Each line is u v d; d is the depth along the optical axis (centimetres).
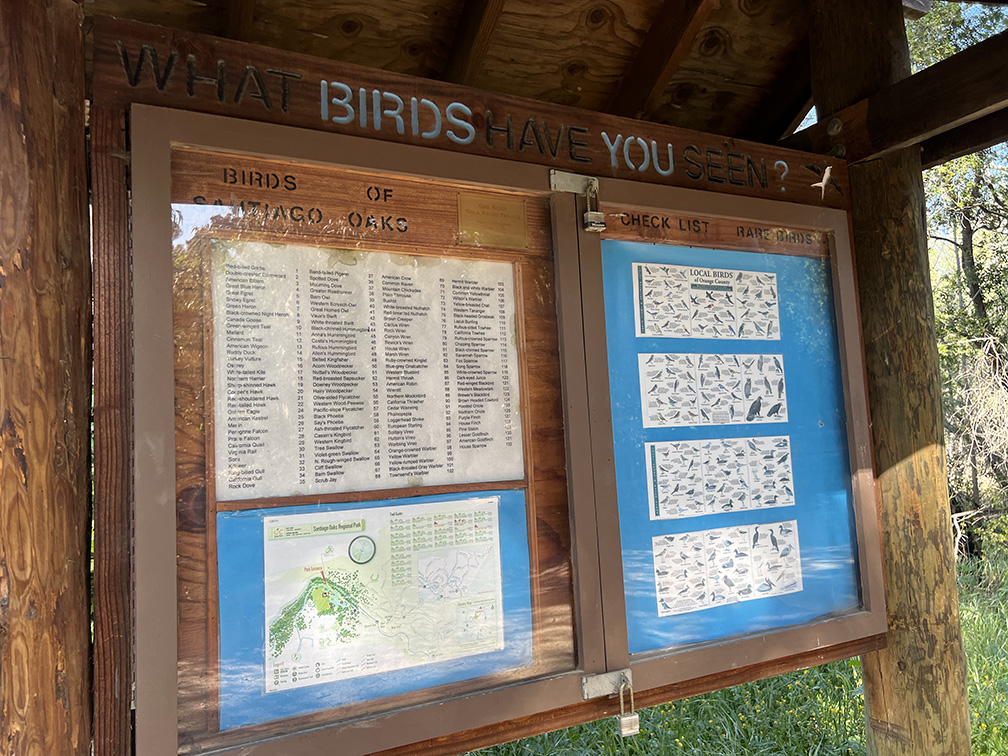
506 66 244
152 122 132
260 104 145
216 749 127
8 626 106
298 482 141
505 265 169
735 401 199
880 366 228
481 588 156
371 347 151
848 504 214
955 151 243
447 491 155
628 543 177
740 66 270
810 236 221
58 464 116
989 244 641
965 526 602
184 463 131
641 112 249
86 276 128
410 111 161
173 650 123
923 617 217
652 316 189
